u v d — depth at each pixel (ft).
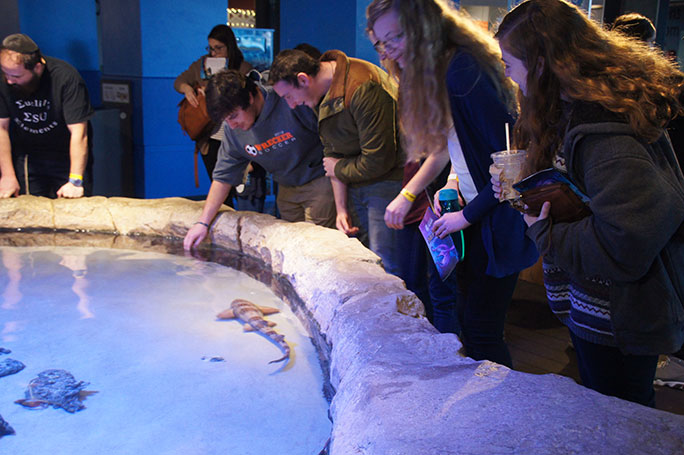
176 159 19.76
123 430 4.92
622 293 4.39
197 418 5.12
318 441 4.79
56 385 5.59
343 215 9.87
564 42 4.26
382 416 4.10
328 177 10.44
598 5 15.60
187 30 19.03
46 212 11.63
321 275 7.65
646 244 3.94
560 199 4.47
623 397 4.87
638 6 15.58
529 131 4.67
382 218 9.42
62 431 4.91
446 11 6.26
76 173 12.34
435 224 6.88
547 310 11.21
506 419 3.93
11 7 16.52
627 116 4.05
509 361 7.09
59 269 9.43
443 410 4.10
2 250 10.43
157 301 8.04
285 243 9.30
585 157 4.19
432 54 6.24
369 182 9.41
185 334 6.93
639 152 3.99
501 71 6.07
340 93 8.55
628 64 4.20
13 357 6.24
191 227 11.12
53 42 17.48
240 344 6.68
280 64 8.53
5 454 4.58
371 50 16.40
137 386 5.65
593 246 4.20
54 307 7.74
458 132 6.31
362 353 5.26
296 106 8.99
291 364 6.18
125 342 6.66
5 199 11.75
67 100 12.23
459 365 4.79
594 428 3.77
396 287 6.89
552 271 5.19
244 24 24.90
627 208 3.94
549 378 4.46
